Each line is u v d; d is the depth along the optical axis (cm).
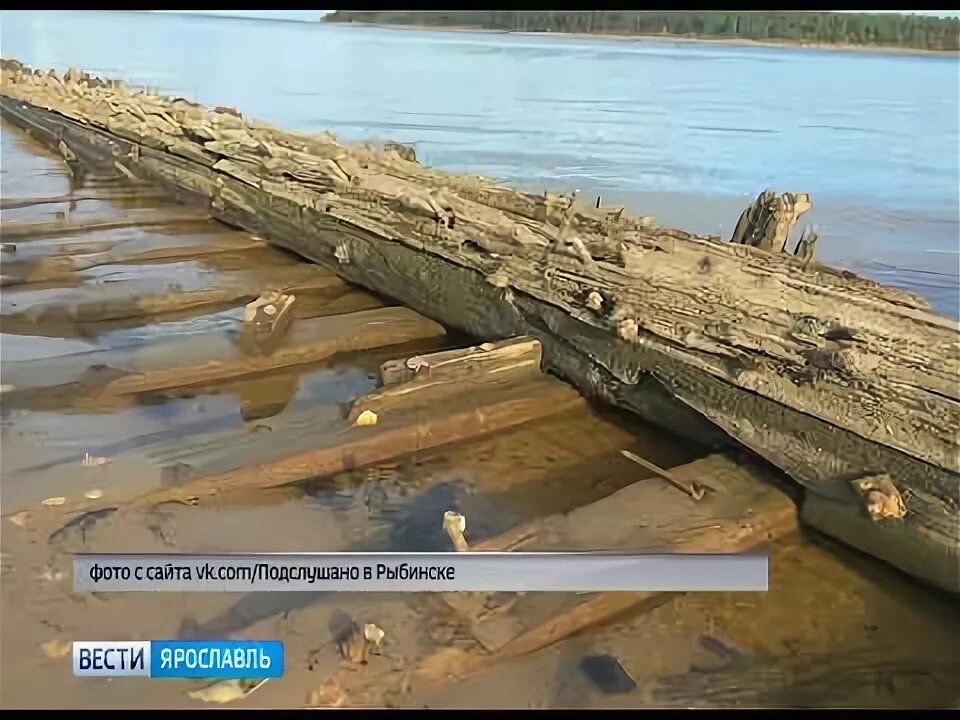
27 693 118
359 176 192
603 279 162
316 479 143
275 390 163
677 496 137
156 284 184
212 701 119
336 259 195
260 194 205
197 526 135
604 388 159
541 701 118
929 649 118
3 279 183
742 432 141
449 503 140
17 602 126
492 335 175
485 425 154
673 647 123
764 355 139
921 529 120
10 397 154
